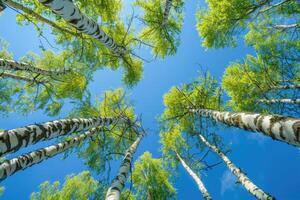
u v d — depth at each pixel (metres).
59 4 3.69
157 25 10.75
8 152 2.82
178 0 10.45
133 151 7.20
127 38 10.98
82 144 9.61
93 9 8.98
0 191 11.30
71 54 10.13
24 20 8.10
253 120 3.24
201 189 8.70
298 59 8.51
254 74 11.20
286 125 2.55
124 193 10.90
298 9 10.03
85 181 11.66
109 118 7.51
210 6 10.40
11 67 7.75
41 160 5.36
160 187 11.66
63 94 10.80
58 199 11.21
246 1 9.16
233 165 8.04
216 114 5.77
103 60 10.69
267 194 5.66
